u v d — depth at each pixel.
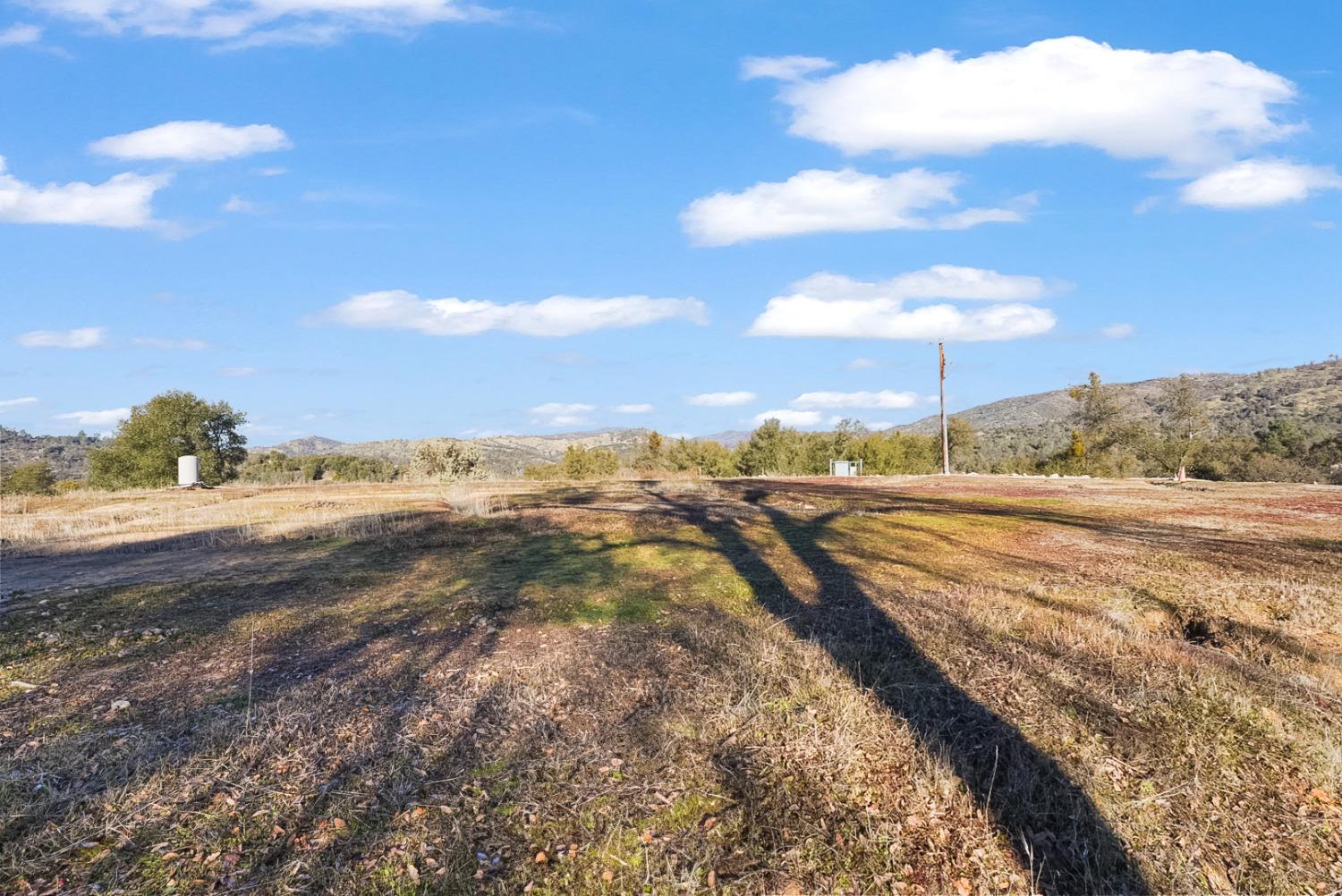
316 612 7.35
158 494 21.03
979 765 4.74
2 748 4.42
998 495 21.47
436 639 6.52
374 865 3.56
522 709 5.13
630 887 3.58
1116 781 4.68
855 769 4.61
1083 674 6.12
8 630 6.71
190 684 5.47
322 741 4.61
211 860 3.53
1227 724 5.43
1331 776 4.92
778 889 3.64
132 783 4.07
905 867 3.87
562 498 18.08
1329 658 6.89
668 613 7.44
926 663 6.22
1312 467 53.75
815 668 5.96
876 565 9.92
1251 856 4.20
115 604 7.62
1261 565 10.61
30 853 3.51
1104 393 58.62
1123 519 16.00
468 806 4.04
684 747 4.73
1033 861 3.98
